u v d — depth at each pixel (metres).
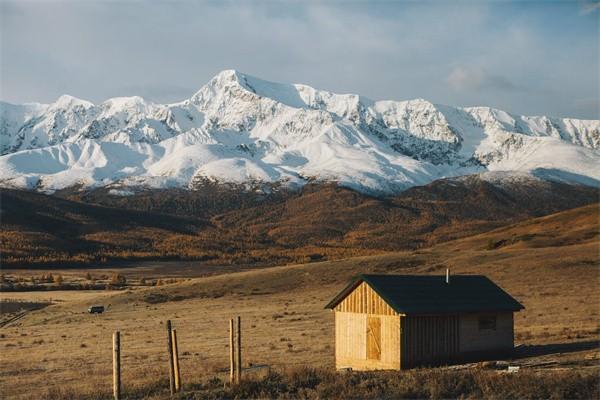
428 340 39.84
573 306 73.88
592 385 26.83
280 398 27.64
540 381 27.53
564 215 196.75
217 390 29.92
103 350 58.53
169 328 30.38
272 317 81.62
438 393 26.86
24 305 125.38
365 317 40.66
